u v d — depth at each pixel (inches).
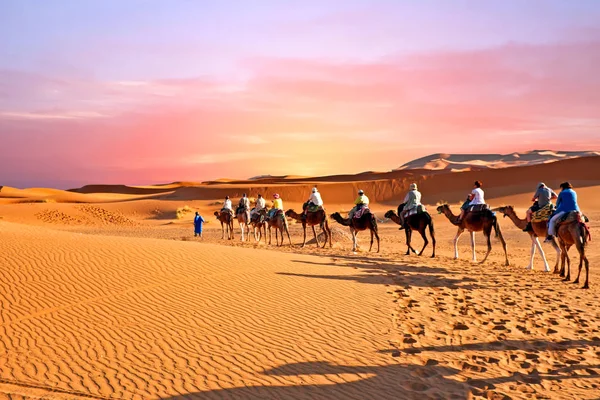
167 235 1691.7
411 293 551.2
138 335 381.7
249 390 308.8
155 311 431.5
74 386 303.7
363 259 804.6
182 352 358.0
